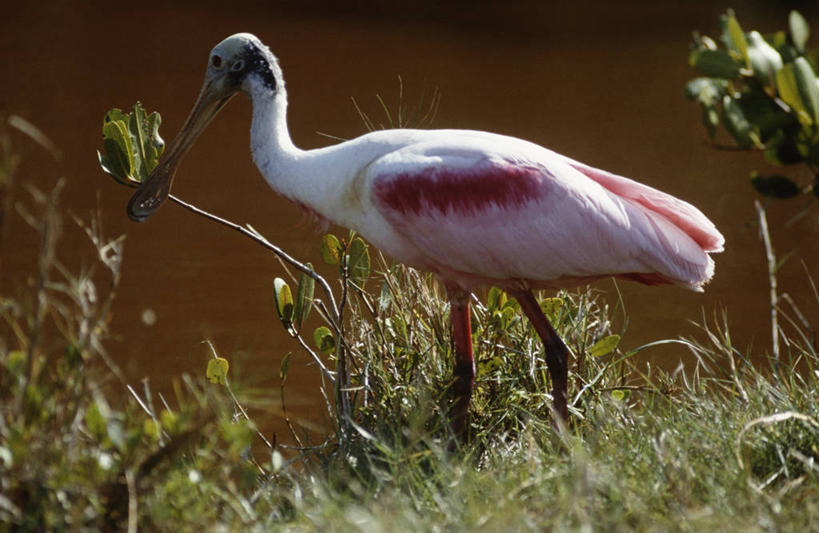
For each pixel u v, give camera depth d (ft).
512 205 32.55
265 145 35.19
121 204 65.00
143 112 35.53
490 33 124.26
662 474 26.05
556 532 22.71
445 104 90.94
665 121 88.17
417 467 27.84
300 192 34.68
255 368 44.83
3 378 24.36
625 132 84.58
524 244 32.60
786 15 125.80
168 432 25.38
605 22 130.11
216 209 65.05
